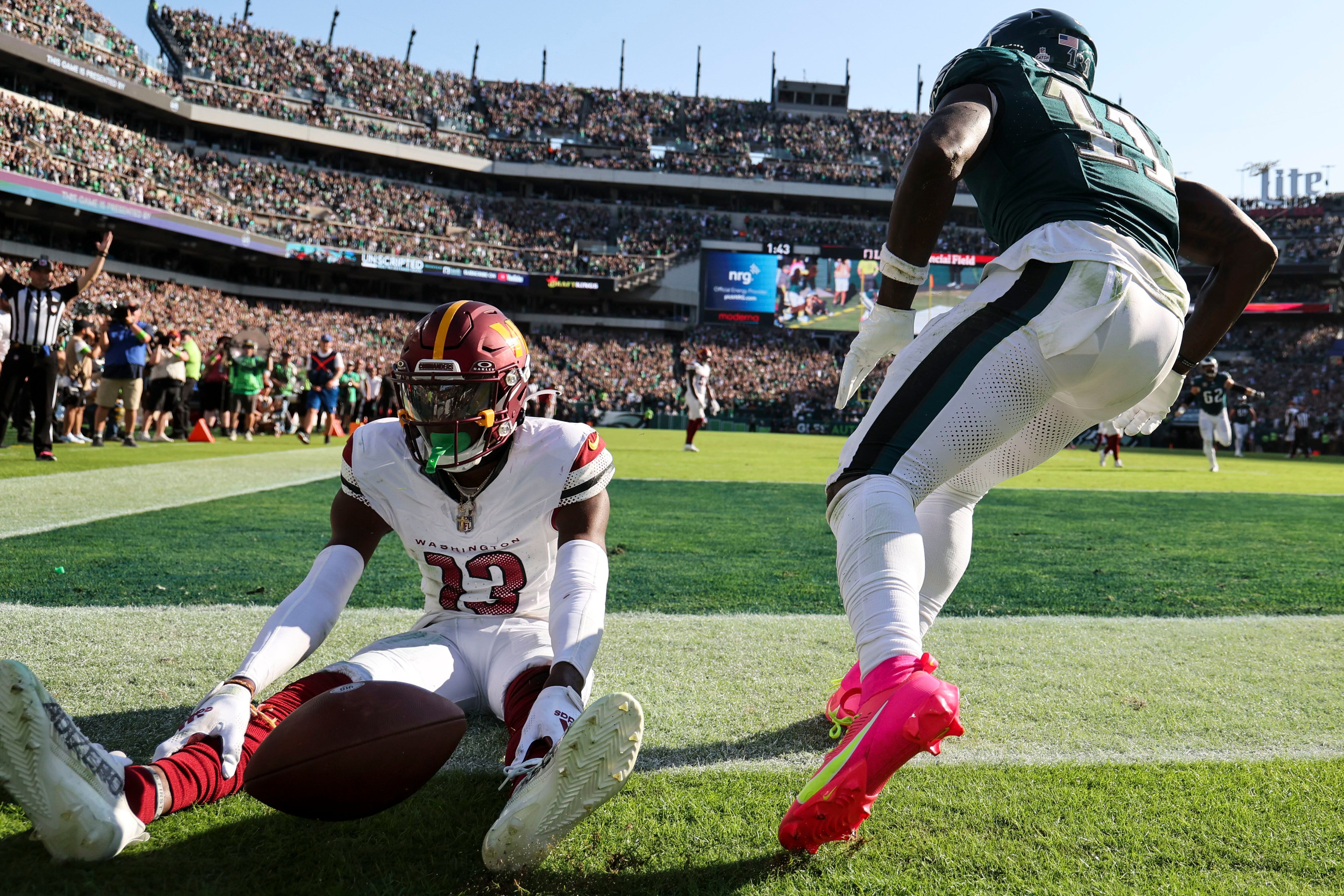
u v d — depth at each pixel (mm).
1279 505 8367
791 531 5793
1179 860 1497
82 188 30469
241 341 16031
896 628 1539
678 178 44125
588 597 1845
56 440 12000
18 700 1238
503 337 1876
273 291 38688
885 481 1718
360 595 3605
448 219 42406
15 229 31375
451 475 1967
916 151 1812
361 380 19719
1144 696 2463
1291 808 1702
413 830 1581
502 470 1977
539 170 43531
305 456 11312
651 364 40031
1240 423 24109
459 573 2088
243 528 5199
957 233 43219
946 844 1554
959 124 1833
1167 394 2357
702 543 5230
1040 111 1939
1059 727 2193
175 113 37031
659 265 42094
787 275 39812
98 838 1359
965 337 1799
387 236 39094
